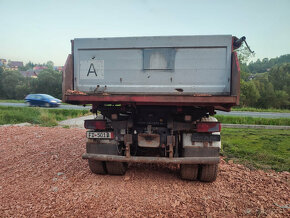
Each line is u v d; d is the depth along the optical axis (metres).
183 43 3.58
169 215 2.99
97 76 3.86
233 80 3.43
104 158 3.94
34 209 3.12
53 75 64.00
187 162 3.72
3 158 5.70
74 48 3.90
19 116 14.53
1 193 3.64
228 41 3.50
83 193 3.63
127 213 3.03
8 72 67.81
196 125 3.81
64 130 10.28
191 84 3.61
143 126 4.16
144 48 3.70
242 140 8.38
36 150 6.53
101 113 4.14
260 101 53.16
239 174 4.59
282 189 3.84
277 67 70.06
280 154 6.37
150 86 3.71
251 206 3.26
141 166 5.14
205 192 3.73
